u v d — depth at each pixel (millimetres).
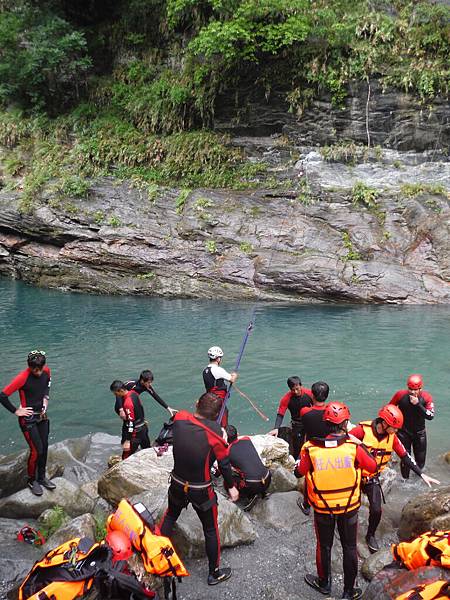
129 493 5086
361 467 3738
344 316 14312
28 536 4512
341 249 16672
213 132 20078
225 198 18297
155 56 21906
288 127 19281
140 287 17469
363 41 18328
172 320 14102
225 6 18750
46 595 2834
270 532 4699
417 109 18047
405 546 3170
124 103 21578
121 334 12781
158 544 3275
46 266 18922
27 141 21203
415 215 16938
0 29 21281
